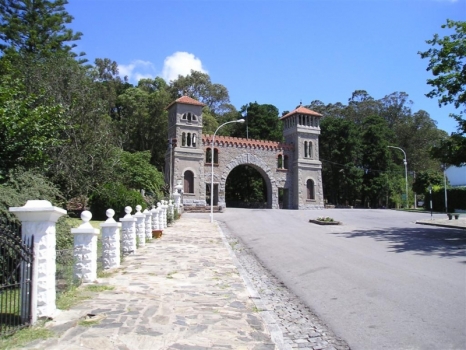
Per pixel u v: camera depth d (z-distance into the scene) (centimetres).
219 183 5272
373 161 6825
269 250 1712
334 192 7288
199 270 1175
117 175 2709
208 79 7888
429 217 3750
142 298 831
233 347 574
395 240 1891
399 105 8925
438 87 2231
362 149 6875
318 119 5916
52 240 689
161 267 1209
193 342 589
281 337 627
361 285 1005
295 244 1848
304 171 5678
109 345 566
